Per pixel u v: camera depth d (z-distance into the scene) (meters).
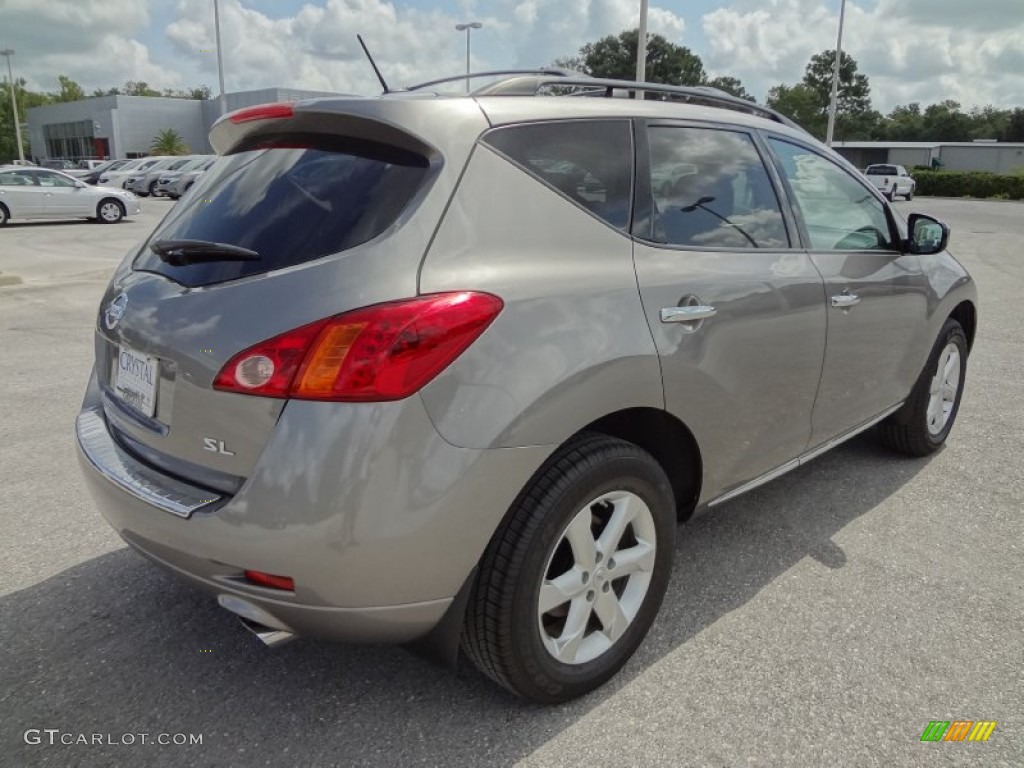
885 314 3.62
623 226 2.51
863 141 74.69
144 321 2.21
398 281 1.96
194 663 2.63
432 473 1.94
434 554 1.98
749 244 2.94
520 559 2.12
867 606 2.98
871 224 3.72
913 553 3.39
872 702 2.45
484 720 2.37
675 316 2.48
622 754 2.23
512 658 2.20
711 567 3.26
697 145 2.88
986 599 3.03
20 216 20.06
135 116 66.62
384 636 2.07
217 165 2.69
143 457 2.26
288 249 2.08
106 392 2.58
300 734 2.31
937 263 4.19
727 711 2.41
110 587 3.09
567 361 2.16
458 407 1.97
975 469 4.32
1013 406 5.45
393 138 2.19
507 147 2.28
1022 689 2.51
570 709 2.41
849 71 71.25
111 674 2.57
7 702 2.43
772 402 2.99
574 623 2.35
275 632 2.18
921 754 2.24
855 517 3.73
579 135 2.47
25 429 4.87
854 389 3.53
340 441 1.87
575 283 2.26
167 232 2.54
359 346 1.88
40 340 7.38
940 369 4.33
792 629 2.83
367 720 2.37
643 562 2.53
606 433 2.57
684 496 2.88
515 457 2.06
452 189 2.12
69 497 3.89
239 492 1.94
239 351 1.95
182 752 2.23
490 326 2.03
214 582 2.05
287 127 2.44
